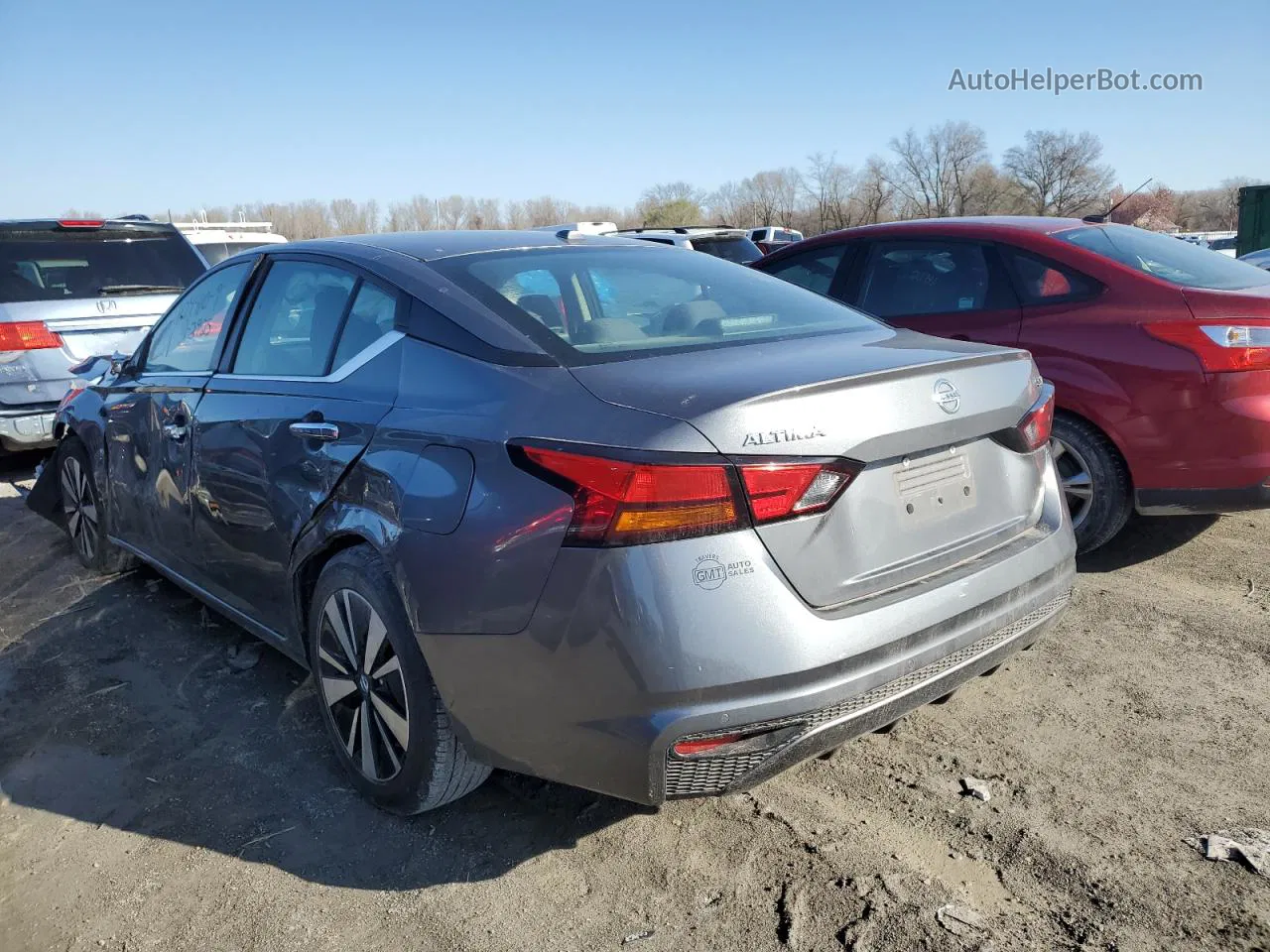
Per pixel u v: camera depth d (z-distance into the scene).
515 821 2.71
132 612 4.34
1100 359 4.17
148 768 3.07
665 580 2.05
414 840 2.65
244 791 2.92
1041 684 3.38
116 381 4.42
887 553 2.31
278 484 3.00
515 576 2.19
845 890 2.37
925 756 2.96
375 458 2.58
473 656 2.29
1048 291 4.45
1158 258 4.51
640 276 3.12
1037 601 2.61
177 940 2.31
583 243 3.34
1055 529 2.75
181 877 2.54
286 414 3.01
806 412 2.14
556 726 2.20
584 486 2.11
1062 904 2.30
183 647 3.96
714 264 3.46
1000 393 2.56
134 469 4.09
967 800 2.71
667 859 2.52
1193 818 2.59
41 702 3.54
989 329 4.55
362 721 2.72
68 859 2.64
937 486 2.44
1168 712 3.16
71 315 7.14
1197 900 2.29
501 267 2.95
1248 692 3.26
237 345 3.53
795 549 2.13
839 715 2.16
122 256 7.78
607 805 2.76
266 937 2.31
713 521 2.05
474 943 2.26
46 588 4.71
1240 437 3.92
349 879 2.50
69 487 4.90
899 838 2.56
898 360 2.44
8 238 7.16
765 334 2.78
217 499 3.37
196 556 3.67
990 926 2.23
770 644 2.07
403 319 2.77
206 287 3.93
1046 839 2.53
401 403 2.61
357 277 3.03
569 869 2.50
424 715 2.48
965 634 2.38
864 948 2.18
